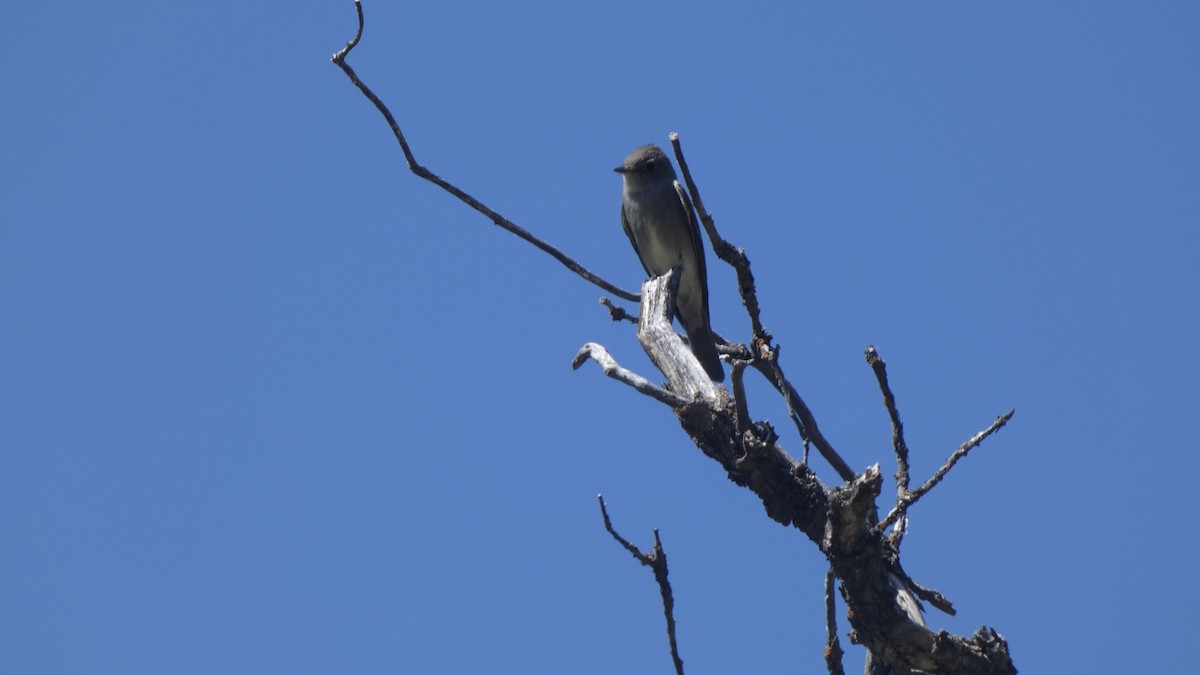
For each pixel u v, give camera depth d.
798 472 10.20
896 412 10.37
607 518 9.41
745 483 10.34
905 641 9.23
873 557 9.16
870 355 10.28
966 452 9.84
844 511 8.94
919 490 9.66
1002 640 9.31
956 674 9.20
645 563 9.36
